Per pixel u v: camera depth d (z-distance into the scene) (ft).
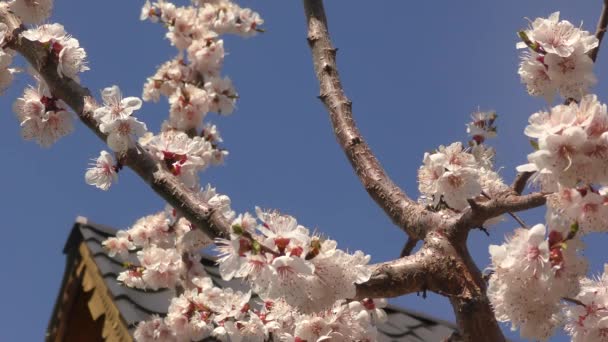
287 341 11.53
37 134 13.17
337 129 12.32
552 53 10.49
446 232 10.01
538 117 8.84
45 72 11.81
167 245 17.46
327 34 13.83
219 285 19.79
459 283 9.57
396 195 11.18
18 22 12.30
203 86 20.26
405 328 22.66
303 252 8.55
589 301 10.04
